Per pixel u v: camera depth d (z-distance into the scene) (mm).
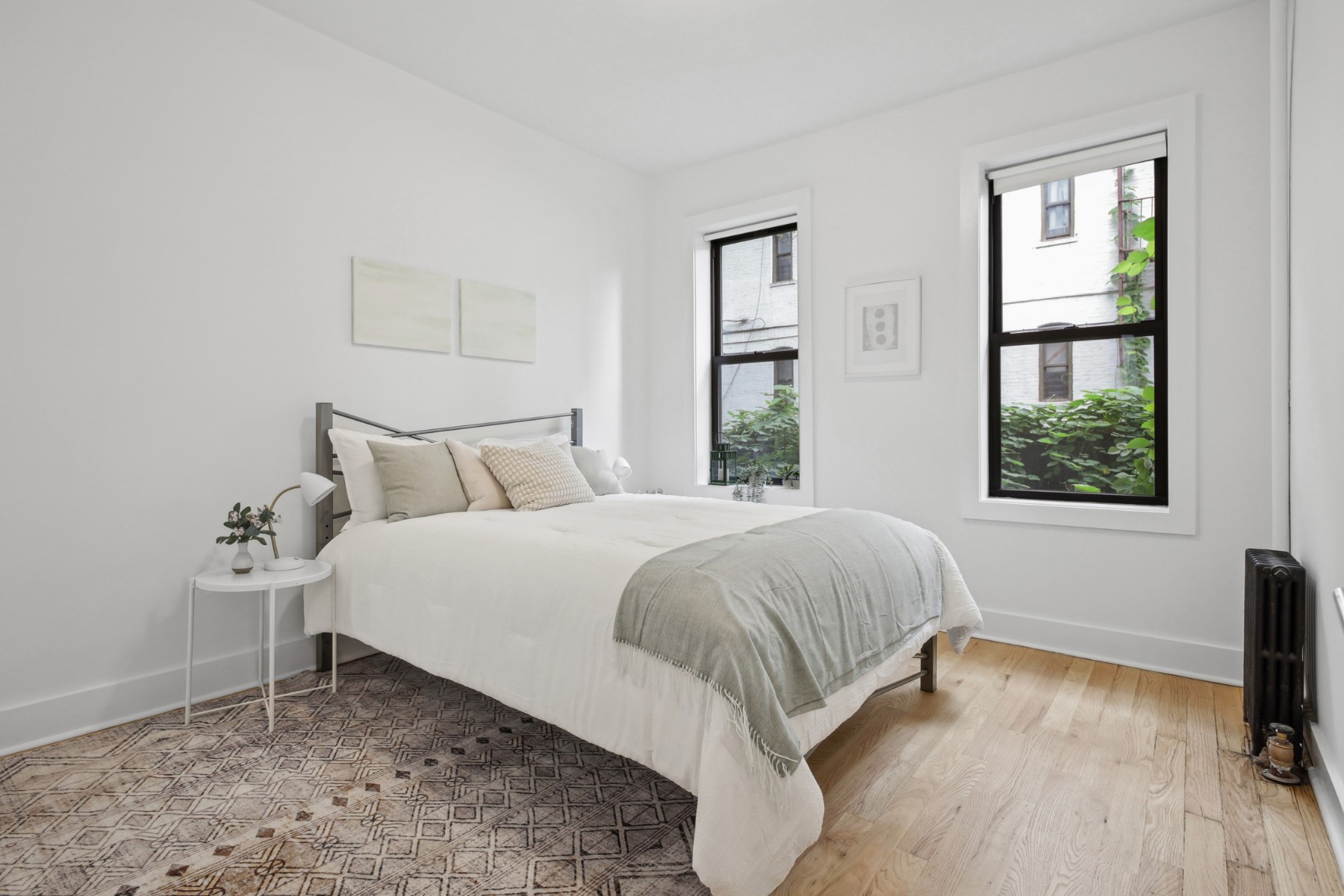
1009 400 3264
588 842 1610
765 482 3969
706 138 3795
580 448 3455
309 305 2758
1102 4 2578
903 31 2758
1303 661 1948
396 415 3072
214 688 2502
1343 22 1532
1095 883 1465
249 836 1623
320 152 2789
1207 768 1965
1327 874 1493
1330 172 1693
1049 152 3035
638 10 2629
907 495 3416
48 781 1875
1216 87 2629
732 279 4277
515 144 3584
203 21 2441
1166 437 2869
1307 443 2027
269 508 2422
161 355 2354
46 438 2115
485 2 2576
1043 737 2170
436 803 1775
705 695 1440
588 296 4012
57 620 2145
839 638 1796
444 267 3254
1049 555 3027
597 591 1726
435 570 2170
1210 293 2646
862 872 1501
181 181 2395
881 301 3467
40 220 2094
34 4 2078
